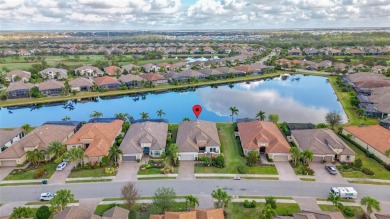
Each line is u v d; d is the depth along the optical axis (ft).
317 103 485.56
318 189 227.81
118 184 235.61
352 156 268.41
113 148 260.62
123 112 443.32
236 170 256.52
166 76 625.41
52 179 242.78
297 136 305.94
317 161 271.28
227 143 311.47
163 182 238.48
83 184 235.81
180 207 202.69
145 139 285.84
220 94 548.72
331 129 345.10
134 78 580.30
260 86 607.37
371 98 438.40
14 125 389.39
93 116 390.01
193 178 244.22
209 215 179.01
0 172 255.09
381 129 309.01
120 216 183.42
